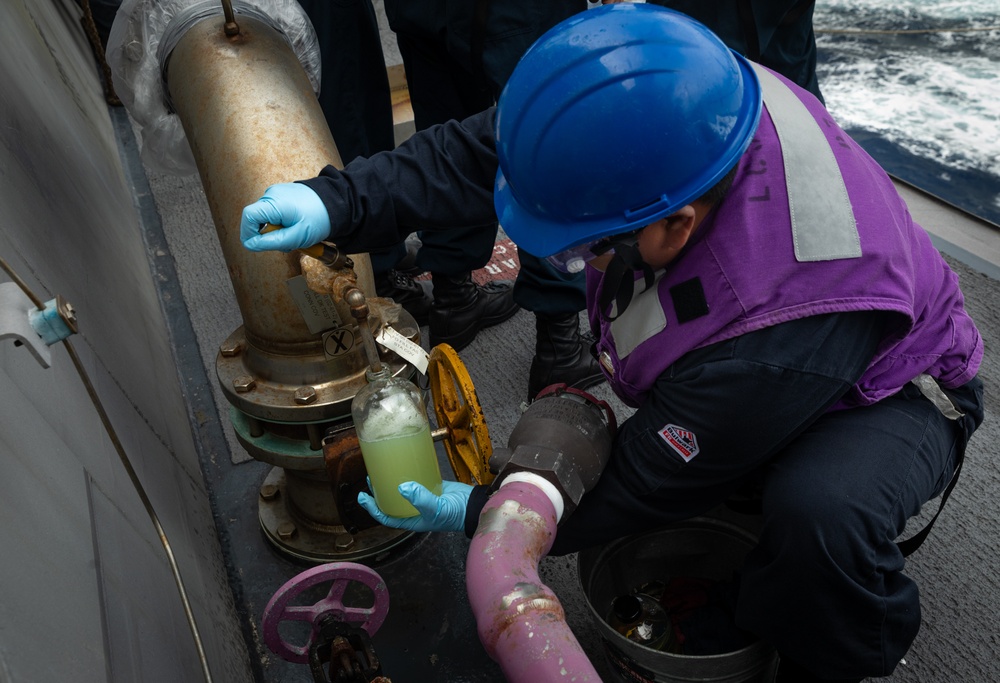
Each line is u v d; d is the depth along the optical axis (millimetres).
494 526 989
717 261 1024
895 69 3643
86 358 1324
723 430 1046
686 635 1422
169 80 1555
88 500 1009
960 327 1230
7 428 824
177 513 1515
